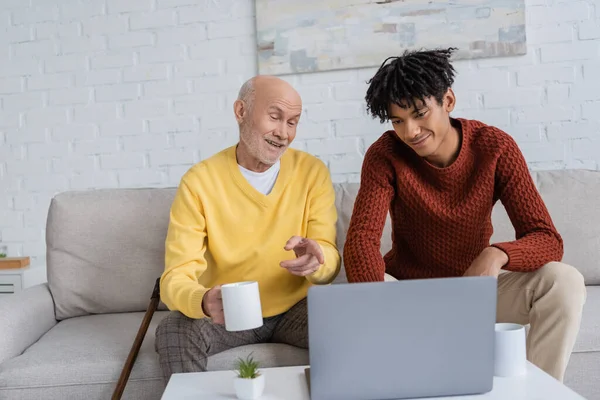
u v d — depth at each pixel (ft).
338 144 9.64
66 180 10.19
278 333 5.95
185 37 9.93
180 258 5.78
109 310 7.18
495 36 9.23
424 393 3.76
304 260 4.95
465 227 5.65
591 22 9.17
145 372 5.58
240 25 9.82
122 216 7.27
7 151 10.27
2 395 5.48
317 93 9.65
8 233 10.28
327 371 3.71
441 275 5.93
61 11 10.13
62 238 7.20
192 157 9.98
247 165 6.19
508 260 5.00
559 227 7.32
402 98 5.12
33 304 6.71
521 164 5.61
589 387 5.83
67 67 10.14
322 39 9.53
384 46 9.41
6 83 10.23
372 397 3.75
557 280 5.07
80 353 5.74
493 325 3.74
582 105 9.22
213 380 4.27
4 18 10.23
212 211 6.08
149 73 10.00
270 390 4.02
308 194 6.20
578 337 5.79
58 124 10.18
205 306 4.89
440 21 9.30
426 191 5.68
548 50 9.25
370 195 5.74
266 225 6.09
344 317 3.68
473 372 3.75
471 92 9.39
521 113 9.32
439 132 5.32
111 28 10.05
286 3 9.59
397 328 3.70
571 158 9.27
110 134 10.10
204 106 9.93
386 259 6.40
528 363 4.36
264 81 5.97
